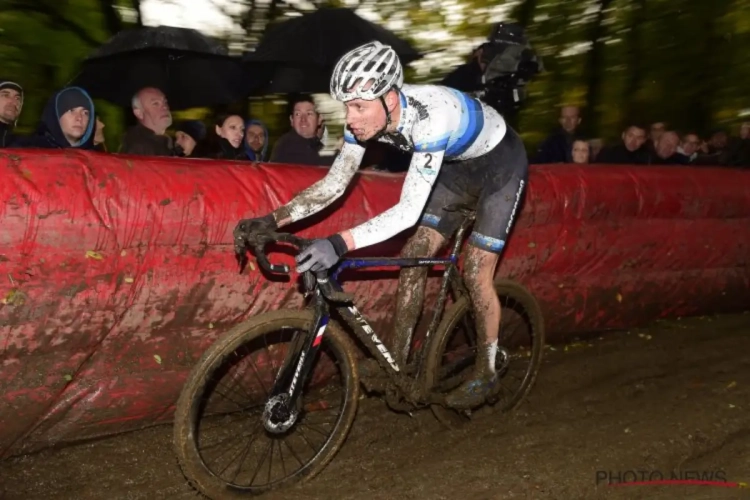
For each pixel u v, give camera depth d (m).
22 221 2.35
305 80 4.65
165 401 2.81
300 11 6.22
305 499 2.47
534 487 2.47
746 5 6.77
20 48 5.04
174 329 2.77
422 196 2.40
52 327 2.48
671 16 6.86
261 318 2.39
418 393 2.80
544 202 3.76
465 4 6.56
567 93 6.87
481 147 2.62
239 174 2.84
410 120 2.38
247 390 3.03
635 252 4.15
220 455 2.77
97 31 5.32
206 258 2.76
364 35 4.69
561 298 3.94
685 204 4.29
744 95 6.81
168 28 4.35
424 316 3.37
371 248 3.21
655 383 3.51
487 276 2.78
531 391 3.46
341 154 2.53
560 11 6.81
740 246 4.57
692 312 4.55
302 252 2.29
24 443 2.62
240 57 5.11
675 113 6.91
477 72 4.25
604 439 2.84
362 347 3.31
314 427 3.02
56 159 2.46
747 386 3.38
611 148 4.89
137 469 2.65
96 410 2.68
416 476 2.60
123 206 2.55
